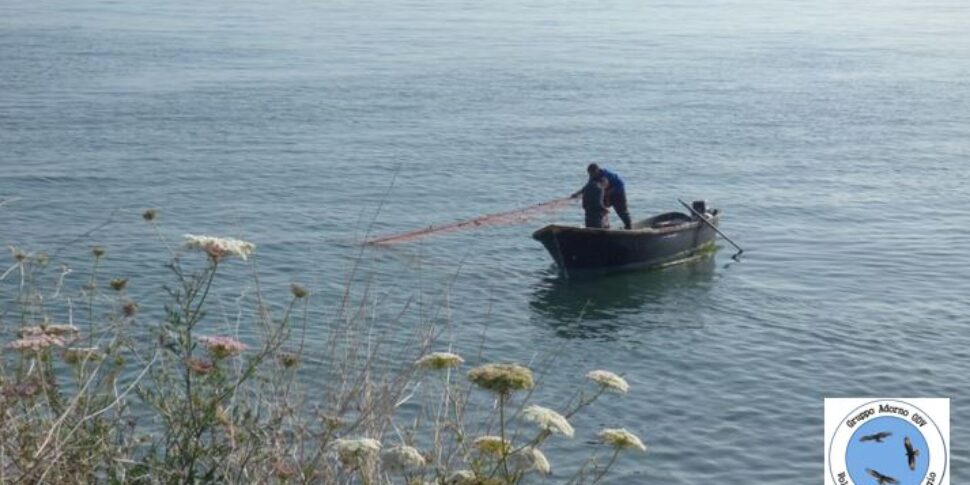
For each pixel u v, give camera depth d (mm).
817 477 18000
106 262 28312
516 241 33031
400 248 31703
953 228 37000
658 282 29828
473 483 5879
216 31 111812
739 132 56469
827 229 36688
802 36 121000
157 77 72188
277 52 90938
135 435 7730
